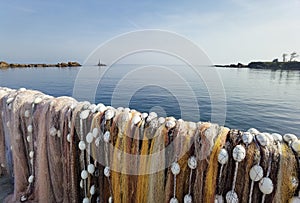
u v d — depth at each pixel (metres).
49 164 2.04
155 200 1.50
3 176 2.73
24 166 2.28
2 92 2.62
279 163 1.19
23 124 2.21
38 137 2.06
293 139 1.26
